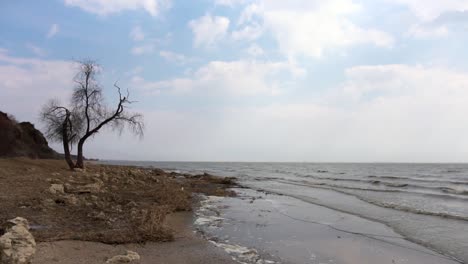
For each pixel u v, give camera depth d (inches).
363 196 1039.0
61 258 301.9
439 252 417.7
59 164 1334.9
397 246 444.8
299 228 553.0
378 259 387.2
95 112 1224.2
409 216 671.8
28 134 1865.2
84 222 443.2
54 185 644.7
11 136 1582.2
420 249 431.2
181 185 1291.8
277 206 823.1
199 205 789.2
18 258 256.7
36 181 716.7
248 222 594.9
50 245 333.1
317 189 1323.8
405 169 3722.9
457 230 541.6
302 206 826.2
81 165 1181.1
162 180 1299.2
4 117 1592.0
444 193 1121.4
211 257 360.8
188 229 506.0
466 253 413.4
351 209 772.6
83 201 568.7
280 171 3432.6
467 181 1697.8
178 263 331.0
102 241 371.9
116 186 877.2
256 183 1674.5
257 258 371.6
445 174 2516.0
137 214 506.9
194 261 342.6
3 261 252.8
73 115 1211.2
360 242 463.5
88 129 1208.2
